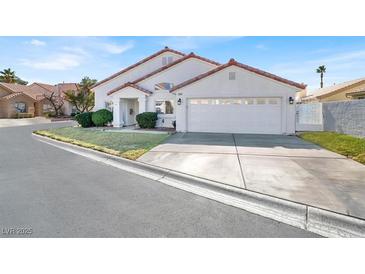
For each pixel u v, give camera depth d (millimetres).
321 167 7555
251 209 4887
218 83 16562
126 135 15734
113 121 21484
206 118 17062
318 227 4160
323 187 5766
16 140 15664
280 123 15844
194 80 16844
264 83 15867
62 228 4156
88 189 6098
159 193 5816
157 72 20453
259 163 8156
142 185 6430
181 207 4980
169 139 13750
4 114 37875
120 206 5031
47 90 48438
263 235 3930
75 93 39281
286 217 4527
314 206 4766
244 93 16172
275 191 5582
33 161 9352
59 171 7859
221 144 12000
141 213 4699
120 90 20859
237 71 16203
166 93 20406
